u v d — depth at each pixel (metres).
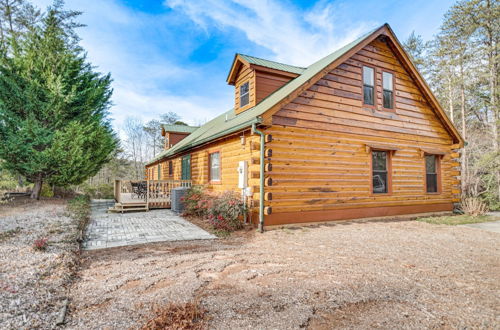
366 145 8.02
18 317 2.34
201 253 4.52
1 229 5.30
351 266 3.90
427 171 9.53
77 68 11.65
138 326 2.29
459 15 16.64
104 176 33.09
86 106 11.35
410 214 8.82
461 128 19.12
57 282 3.09
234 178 7.89
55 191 13.41
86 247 4.91
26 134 9.41
